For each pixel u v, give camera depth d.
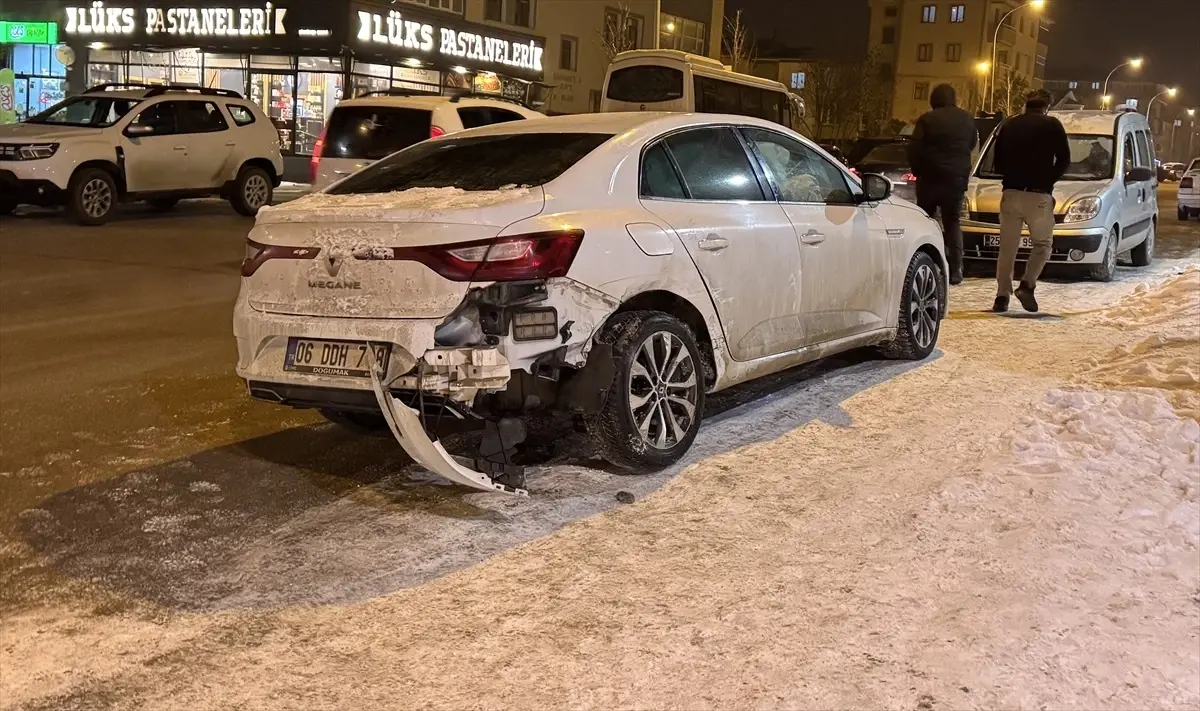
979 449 5.28
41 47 33.12
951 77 77.38
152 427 5.89
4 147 14.92
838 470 5.00
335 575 3.93
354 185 5.37
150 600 3.75
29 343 7.95
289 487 4.91
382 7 29.48
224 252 13.36
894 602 3.62
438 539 4.24
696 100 18.56
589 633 3.44
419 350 4.19
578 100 40.88
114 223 16.00
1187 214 26.17
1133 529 4.21
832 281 6.15
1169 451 5.09
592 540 4.20
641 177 5.06
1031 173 9.34
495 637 3.43
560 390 4.61
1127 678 3.12
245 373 4.70
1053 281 12.38
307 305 4.50
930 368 7.19
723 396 6.47
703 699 3.04
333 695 3.10
